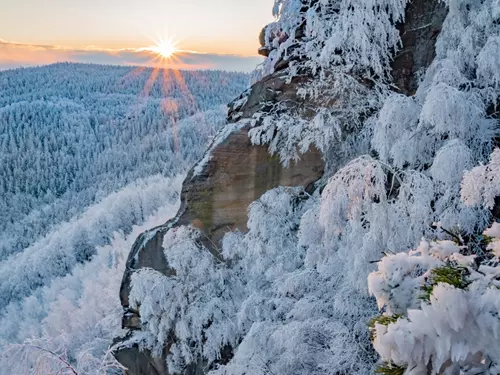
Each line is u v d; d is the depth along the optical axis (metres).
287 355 4.64
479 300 1.35
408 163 4.82
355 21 5.77
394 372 1.50
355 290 4.62
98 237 44.06
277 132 6.24
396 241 4.08
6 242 69.38
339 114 5.99
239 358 4.93
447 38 5.01
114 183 83.56
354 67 6.04
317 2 6.34
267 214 6.02
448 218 3.96
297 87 6.35
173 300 6.30
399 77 5.99
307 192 6.19
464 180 2.78
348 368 4.42
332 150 6.01
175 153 90.94
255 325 5.05
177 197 48.56
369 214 4.11
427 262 1.73
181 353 6.34
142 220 45.38
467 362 1.35
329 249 4.79
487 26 4.57
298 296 5.27
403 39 5.95
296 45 6.68
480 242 3.65
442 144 4.36
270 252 5.96
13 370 4.54
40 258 41.78
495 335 1.28
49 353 4.53
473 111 4.02
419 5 5.78
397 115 4.44
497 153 2.72
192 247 6.52
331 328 4.51
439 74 4.48
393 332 1.38
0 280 42.62
